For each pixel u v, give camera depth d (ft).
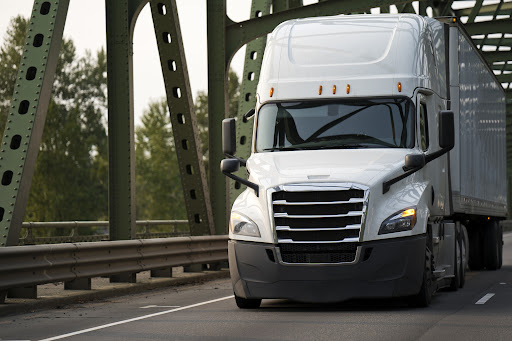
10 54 285.02
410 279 44.11
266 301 50.39
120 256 56.13
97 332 37.27
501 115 90.48
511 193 297.12
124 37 59.62
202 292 56.95
